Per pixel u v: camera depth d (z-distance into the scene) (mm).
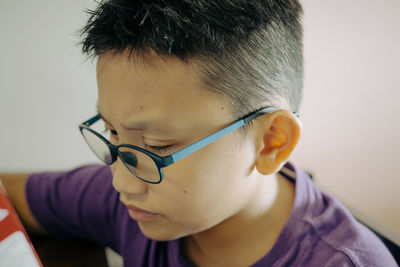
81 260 654
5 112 865
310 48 1011
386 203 1337
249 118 403
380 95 1144
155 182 402
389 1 1004
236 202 448
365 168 1258
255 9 383
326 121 1144
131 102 366
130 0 367
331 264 434
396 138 1232
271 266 472
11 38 798
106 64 381
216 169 402
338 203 532
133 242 640
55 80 875
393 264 469
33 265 389
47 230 698
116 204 674
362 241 455
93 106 944
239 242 517
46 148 945
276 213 517
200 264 560
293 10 457
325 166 1224
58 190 687
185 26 348
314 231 474
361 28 1023
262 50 402
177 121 366
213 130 386
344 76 1086
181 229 454
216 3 363
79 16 836
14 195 690
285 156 432
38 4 791
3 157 913
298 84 481
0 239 410
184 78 358
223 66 372
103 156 466
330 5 968
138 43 357
